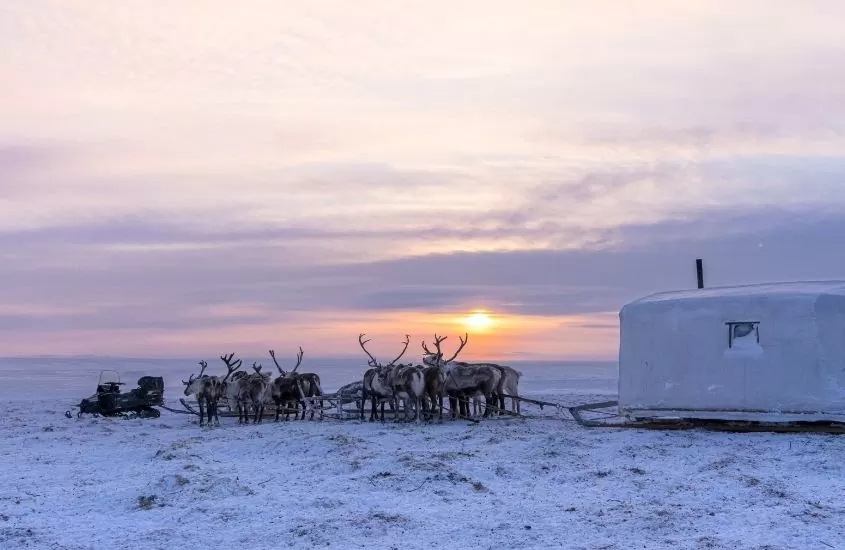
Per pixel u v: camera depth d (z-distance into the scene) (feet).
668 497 50.39
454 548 40.24
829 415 70.79
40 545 42.01
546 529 43.47
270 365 464.24
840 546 39.06
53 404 139.85
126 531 44.78
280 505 49.49
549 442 72.64
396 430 86.33
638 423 82.43
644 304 82.58
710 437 72.43
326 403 138.31
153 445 77.77
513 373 102.53
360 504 49.62
